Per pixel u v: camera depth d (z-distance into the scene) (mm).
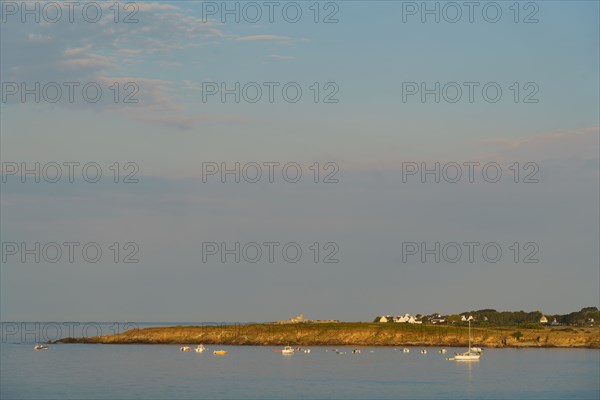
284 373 176750
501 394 139375
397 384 154250
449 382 158250
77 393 137875
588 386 152000
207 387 147375
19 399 129875
